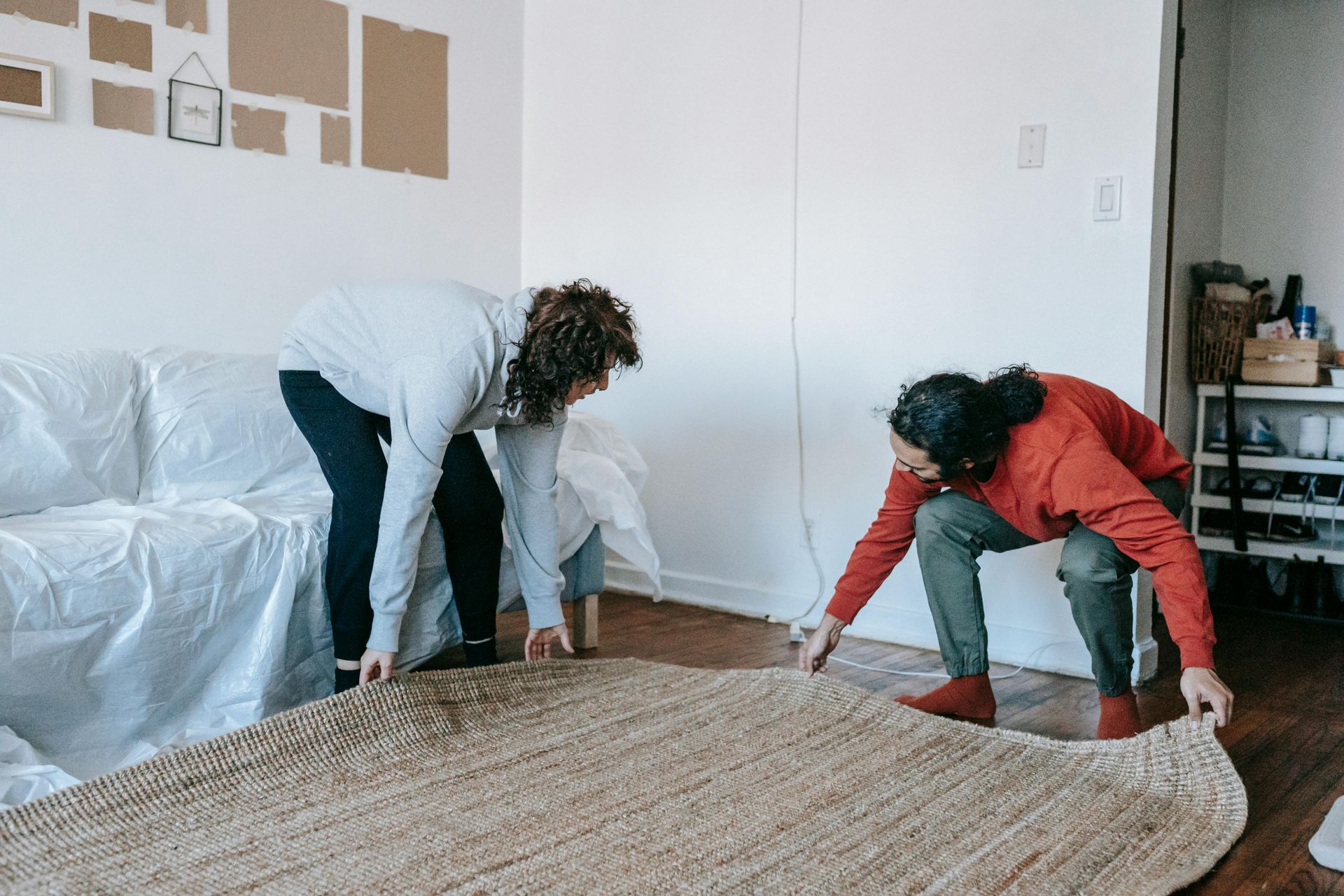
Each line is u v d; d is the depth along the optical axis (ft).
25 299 8.12
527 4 11.71
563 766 5.44
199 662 5.94
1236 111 12.09
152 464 7.14
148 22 8.66
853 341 9.31
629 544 8.38
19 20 7.93
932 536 6.44
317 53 9.87
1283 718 6.89
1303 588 10.40
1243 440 11.78
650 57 10.63
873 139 9.11
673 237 10.55
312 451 7.73
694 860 4.39
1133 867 4.45
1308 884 4.47
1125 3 7.74
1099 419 5.91
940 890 4.19
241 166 9.38
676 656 8.32
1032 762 5.60
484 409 5.70
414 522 5.52
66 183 8.28
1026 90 8.25
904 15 8.86
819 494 9.59
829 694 6.47
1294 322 11.18
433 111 10.91
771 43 9.71
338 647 6.20
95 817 4.57
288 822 4.67
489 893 4.05
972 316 8.61
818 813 4.90
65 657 5.36
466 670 6.22
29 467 6.36
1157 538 5.24
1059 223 8.13
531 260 11.85
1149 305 7.76
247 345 9.55
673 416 10.64
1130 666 6.01
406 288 5.88
